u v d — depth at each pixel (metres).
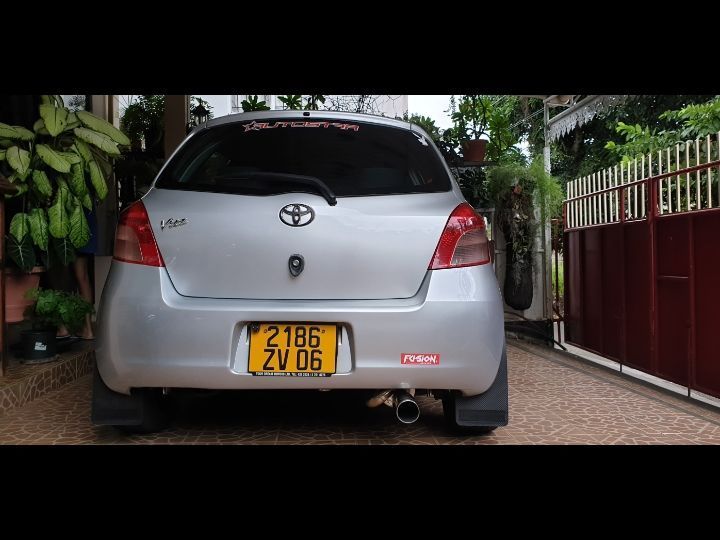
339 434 2.72
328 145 2.50
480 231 2.36
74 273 4.66
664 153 4.07
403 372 2.21
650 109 9.23
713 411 3.27
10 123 4.71
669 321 3.93
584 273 5.23
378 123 2.63
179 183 2.38
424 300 2.22
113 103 6.46
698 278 3.59
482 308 2.26
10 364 3.67
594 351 5.04
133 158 6.30
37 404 3.24
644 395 3.64
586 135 10.73
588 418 3.10
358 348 2.18
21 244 3.77
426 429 2.82
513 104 10.36
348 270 2.24
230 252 2.23
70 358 3.86
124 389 2.30
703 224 3.55
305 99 6.91
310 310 2.18
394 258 2.25
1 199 3.24
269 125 2.57
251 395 3.50
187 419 2.96
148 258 2.24
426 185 2.43
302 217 2.24
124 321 2.21
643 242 4.25
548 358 5.01
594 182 5.05
